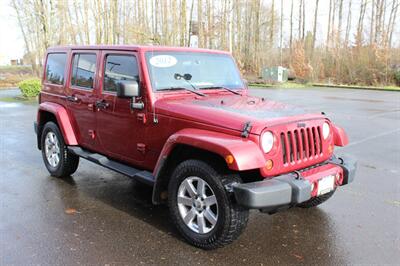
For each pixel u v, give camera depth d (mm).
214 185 3605
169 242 3971
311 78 33156
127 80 4344
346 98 20172
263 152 3514
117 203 5039
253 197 3311
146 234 4148
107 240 4000
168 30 20375
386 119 12617
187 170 3826
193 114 3920
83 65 5387
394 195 5348
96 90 5078
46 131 6160
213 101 4348
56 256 3666
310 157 3971
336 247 3877
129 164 4824
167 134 4156
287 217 4602
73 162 5941
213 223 3701
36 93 18938
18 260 3588
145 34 19609
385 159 7328
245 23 41312
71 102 5617
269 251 3787
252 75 37406
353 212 4750
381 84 29984
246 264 3547
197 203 3814
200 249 3828
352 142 8914
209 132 3742
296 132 3799
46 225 4348
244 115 3736
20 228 4262
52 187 5648
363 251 3797
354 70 31484
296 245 3912
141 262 3570
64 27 22938
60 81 5902
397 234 4164
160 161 3986
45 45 21250
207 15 24031
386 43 30672
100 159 5066
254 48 41312
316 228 4301
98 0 24406
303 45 38719
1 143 8695
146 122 4359
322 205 4969
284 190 3441
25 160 7195
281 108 4195
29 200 5113
